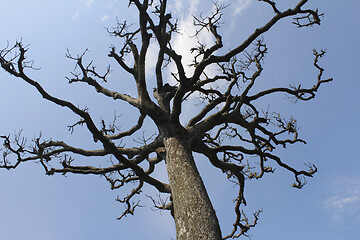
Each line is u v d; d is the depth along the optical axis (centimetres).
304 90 1092
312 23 932
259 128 1070
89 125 841
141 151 945
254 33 879
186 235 629
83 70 1048
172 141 841
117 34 1073
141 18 838
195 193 692
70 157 975
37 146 898
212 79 1075
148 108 898
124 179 1144
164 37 997
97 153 953
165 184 922
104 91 1045
